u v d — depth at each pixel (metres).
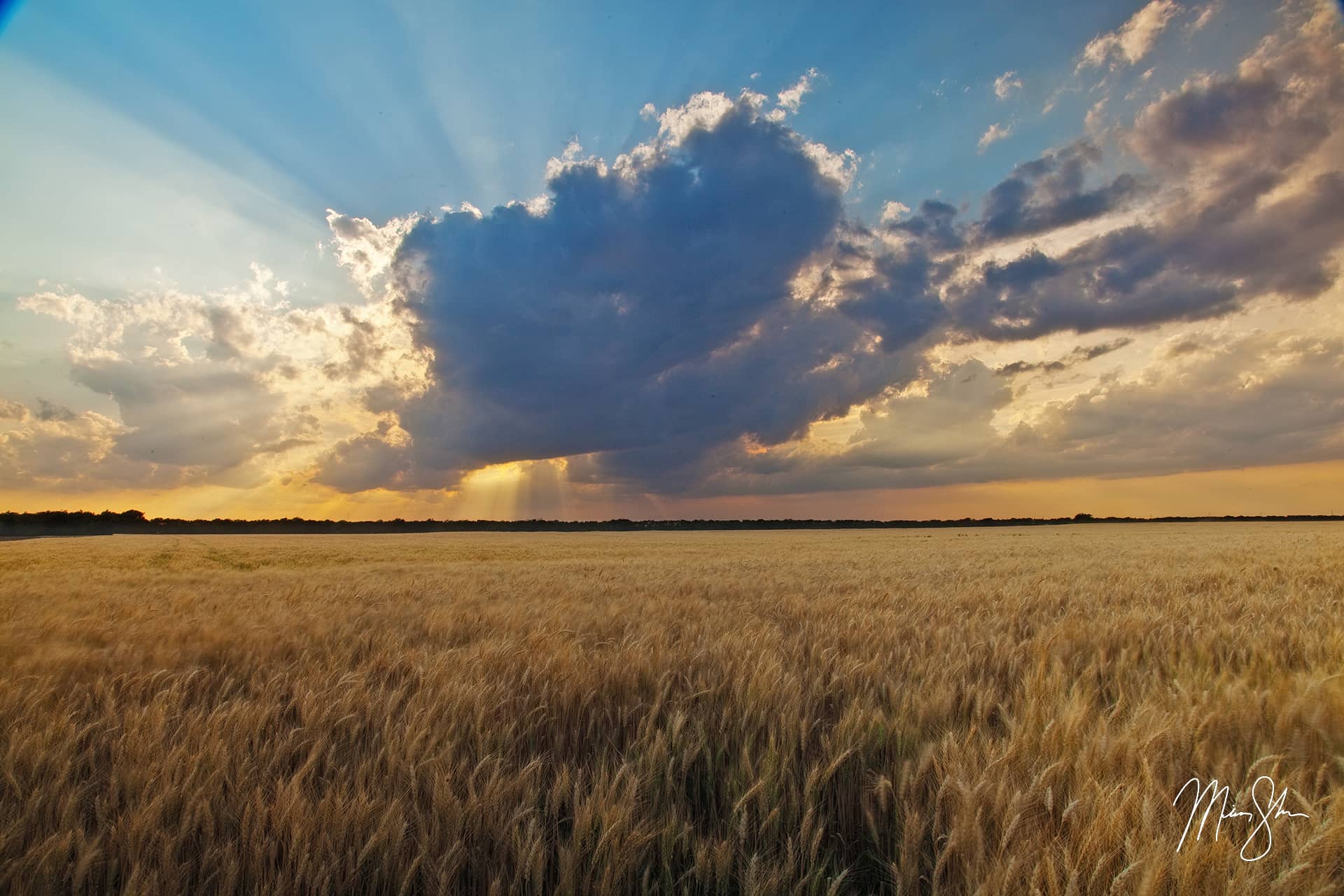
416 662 5.19
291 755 3.20
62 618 7.42
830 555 23.52
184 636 6.43
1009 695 4.17
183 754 2.92
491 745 3.31
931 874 2.29
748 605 8.88
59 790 2.75
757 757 3.20
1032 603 8.65
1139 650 5.38
